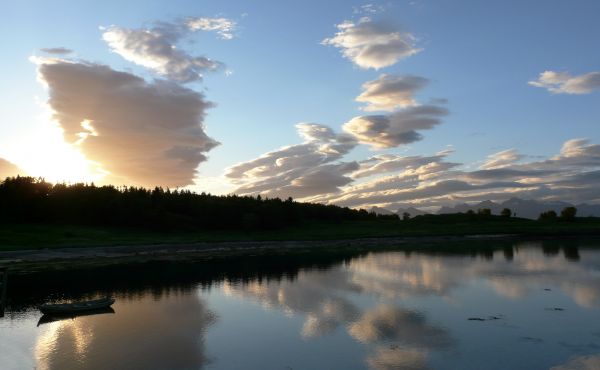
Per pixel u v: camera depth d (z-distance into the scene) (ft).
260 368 81.87
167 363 85.10
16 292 162.09
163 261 261.24
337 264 242.58
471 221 622.13
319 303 137.39
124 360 86.84
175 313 126.21
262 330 107.34
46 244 317.42
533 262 238.68
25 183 427.33
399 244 386.52
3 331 108.47
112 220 444.55
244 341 98.48
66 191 470.39
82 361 86.48
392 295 149.07
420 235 474.08
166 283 179.52
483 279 181.27
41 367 83.30
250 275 201.36
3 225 387.96
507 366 81.35
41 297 152.66
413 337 99.71
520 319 114.93
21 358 88.43
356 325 110.63
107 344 97.25
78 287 171.32
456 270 210.79
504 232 497.46
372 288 163.32
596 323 110.52
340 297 146.72
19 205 409.28
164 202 538.06
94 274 206.18
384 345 94.27
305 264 244.22
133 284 177.37
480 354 87.81
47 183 462.60
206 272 212.23
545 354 87.51
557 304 132.16
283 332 105.19
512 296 144.87
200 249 339.36
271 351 91.35
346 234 483.10
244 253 312.71
